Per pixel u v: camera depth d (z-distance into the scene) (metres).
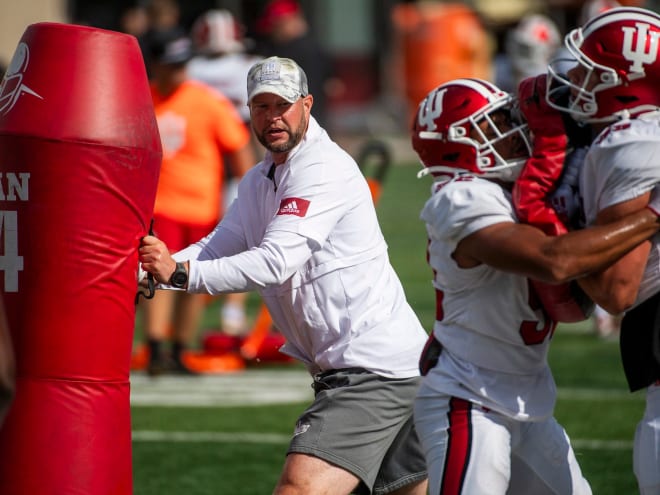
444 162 14.80
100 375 16.48
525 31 44.41
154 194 17.12
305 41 47.34
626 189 13.66
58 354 16.23
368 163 84.62
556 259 13.52
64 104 16.19
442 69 92.44
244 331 39.16
